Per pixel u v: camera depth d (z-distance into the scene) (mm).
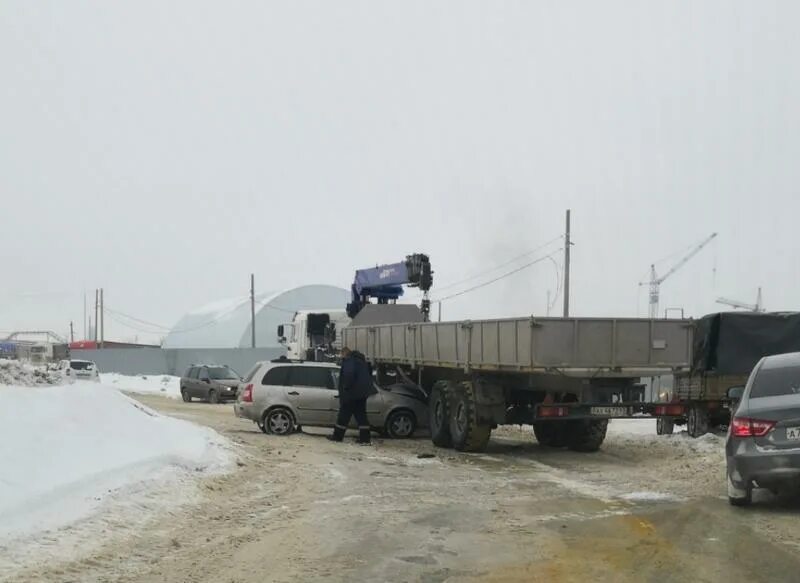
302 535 8578
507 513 9797
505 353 14938
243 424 22688
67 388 12875
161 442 12734
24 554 7102
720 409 18000
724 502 10203
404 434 19984
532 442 19234
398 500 10742
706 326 18000
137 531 8367
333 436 18766
